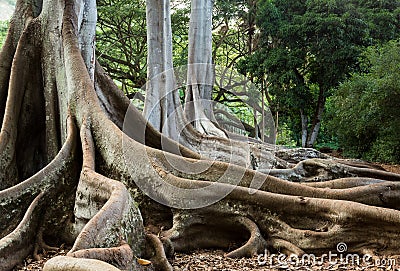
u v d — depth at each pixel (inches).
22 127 387.9
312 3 1261.1
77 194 288.2
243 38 1505.9
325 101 1296.8
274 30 1264.8
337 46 1195.3
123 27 1401.3
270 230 295.4
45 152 390.0
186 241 294.0
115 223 222.2
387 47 937.5
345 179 385.1
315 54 1216.8
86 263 157.9
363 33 1197.1
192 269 252.5
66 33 391.2
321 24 1178.0
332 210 287.7
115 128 328.8
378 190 336.5
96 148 329.4
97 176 281.0
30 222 285.0
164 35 648.4
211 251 296.0
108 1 1359.5
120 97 412.5
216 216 298.4
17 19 423.8
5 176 356.2
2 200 291.1
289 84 1252.5
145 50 1390.3
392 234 272.5
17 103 385.4
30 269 256.5
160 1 642.2
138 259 217.6
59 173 313.3
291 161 611.5
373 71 938.1
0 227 287.1
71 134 337.4
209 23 868.0
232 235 303.3
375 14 1242.0
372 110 877.8
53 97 388.5
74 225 292.2
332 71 1205.1
